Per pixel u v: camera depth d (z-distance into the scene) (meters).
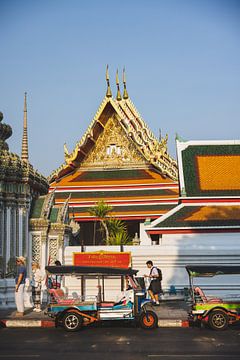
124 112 64.62
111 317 20.44
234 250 35.34
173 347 16.11
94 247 34.94
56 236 31.67
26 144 44.69
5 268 27.62
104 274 21.30
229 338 18.11
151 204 61.16
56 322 20.23
